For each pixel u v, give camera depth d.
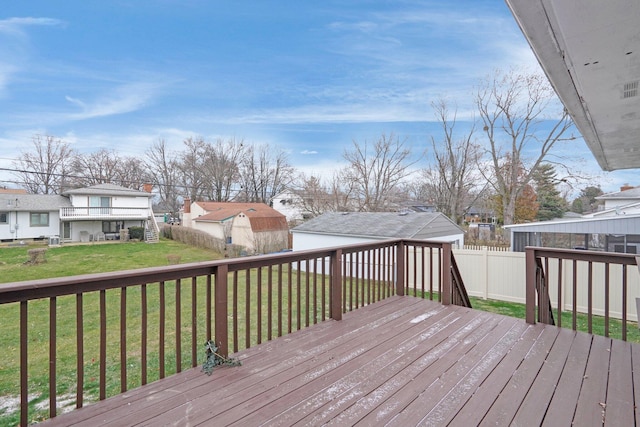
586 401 1.93
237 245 18.09
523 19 1.36
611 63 1.65
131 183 30.52
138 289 9.35
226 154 31.69
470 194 21.08
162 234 26.64
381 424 1.72
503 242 18.42
